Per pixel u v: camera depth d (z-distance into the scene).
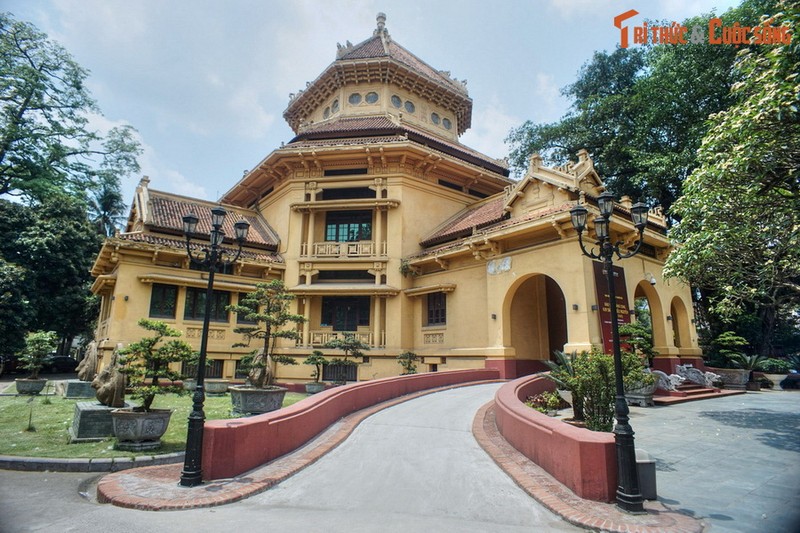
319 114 30.92
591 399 9.76
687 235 13.23
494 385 17.98
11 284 28.03
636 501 6.18
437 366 22.25
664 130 27.41
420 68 32.00
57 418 13.05
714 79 24.20
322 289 23.12
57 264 32.16
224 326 22.08
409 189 24.72
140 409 10.38
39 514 6.45
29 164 32.28
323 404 11.26
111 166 36.97
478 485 7.45
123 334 19.45
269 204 27.44
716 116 11.95
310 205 24.30
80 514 6.38
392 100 29.03
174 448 10.14
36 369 19.39
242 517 6.14
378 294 23.19
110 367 11.73
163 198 24.72
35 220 32.41
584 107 31.30
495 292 19.78
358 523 5.91
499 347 19.22
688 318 22.59
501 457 8.77
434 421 12.09
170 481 7.69
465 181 27.36
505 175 29.55
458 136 34.69
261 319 15.48
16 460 9.03
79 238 33.81
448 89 30.44
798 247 11.59
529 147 34.38
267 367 15.20
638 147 27.91
